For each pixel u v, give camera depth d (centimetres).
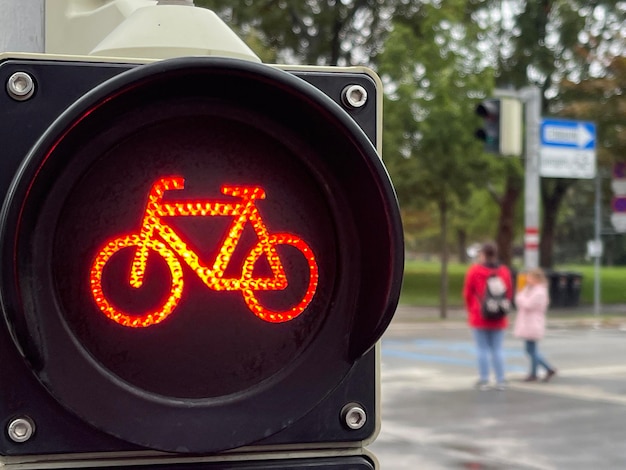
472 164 2253
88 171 115
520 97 1347
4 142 116
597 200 2655
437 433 855
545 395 1097
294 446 125
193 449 115
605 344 1800
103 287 115
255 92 116
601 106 2328
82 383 113
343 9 2850
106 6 158
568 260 6712
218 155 119
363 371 127
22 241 110
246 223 120
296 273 121
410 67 2253
